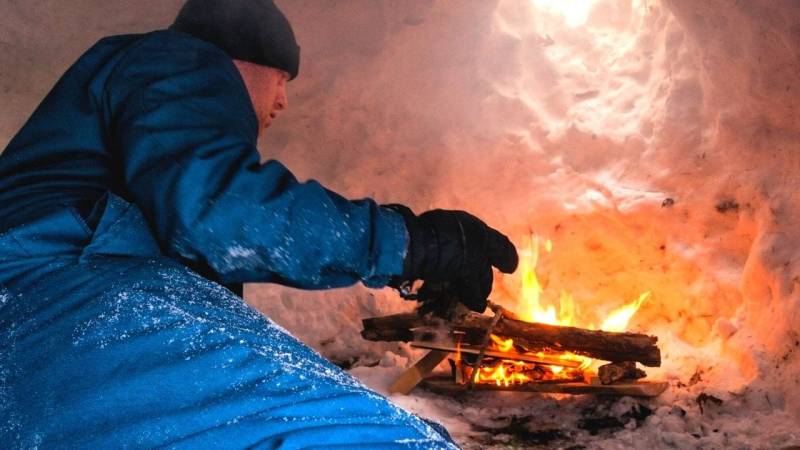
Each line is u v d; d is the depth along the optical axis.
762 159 3.90
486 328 3.67
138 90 1.40
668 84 4.33
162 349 1.26
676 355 3.87
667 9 4.29
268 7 1.75
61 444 1.21
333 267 1.37
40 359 1.26
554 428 3.50
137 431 1.21
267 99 1.78
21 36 4.65
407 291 1.53
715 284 3.95
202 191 1.29
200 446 1.22
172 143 1.33
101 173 1.46
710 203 4.06
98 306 1.30
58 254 1.37
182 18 1.75
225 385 1.25
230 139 1.34
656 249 4.18
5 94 4.67
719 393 3.50
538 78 4.76
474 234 1.48
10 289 1.35
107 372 1.25
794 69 3.62
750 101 3.87
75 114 1.48
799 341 3.42
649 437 3.34
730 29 3.81
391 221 1.41
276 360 1.29
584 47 4.78
